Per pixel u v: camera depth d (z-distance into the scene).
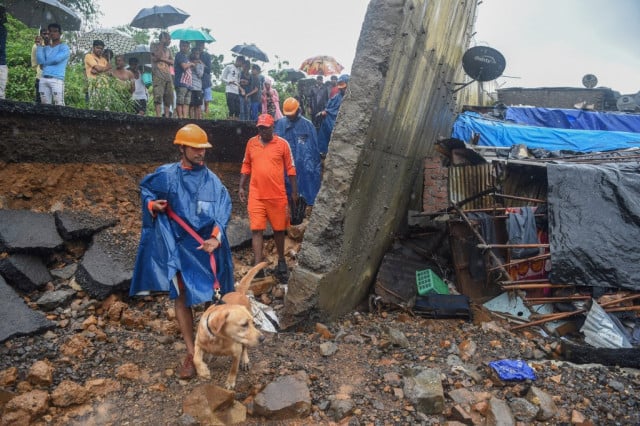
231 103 10.90
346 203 5.05
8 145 5.77
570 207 6.32
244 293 4.18
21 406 3.44
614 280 5.96
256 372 4.20
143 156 7.16
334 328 5.28
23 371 3.97
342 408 3.72
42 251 5.37
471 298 6.72
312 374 4.23
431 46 6.45
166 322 5.00
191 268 4.11
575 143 12.83
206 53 10.56
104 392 3.84
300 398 3.72
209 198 4.29
